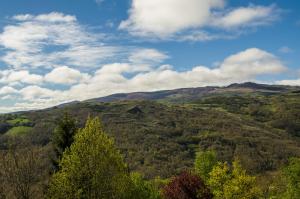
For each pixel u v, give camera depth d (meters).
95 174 29.27
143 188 46.62
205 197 41.00
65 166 29.59
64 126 36.25
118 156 30.77
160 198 48.50
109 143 30.50
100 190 29.30
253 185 38.41
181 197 41.84
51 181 30.23
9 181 30.23
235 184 38.09
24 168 30.81
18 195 30.16
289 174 47.47
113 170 30.14
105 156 29.70
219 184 39.62
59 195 28.67
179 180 42.84
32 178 31.45
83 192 29.08
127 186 30.58
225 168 40.28
